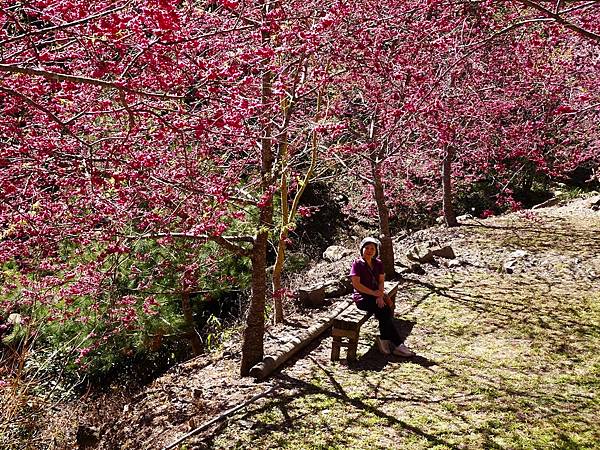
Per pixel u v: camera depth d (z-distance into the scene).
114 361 8.31
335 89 7.93
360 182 12.11
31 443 6.00
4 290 6.25
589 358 5.80
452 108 7.87
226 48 3.99
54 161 4.13
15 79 3.63
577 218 12.05
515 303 7.45
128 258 6.52
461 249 10.20
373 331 7.00
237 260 8.77
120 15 2.91
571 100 7.21
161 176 4.35
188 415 5.61
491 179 15.16
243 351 6.25
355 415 5.08
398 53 6.22
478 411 4.95
